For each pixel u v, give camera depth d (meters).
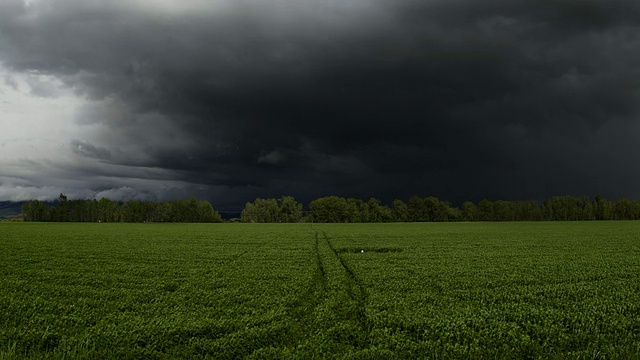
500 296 19.42
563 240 52.56
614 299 18.84
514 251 39.84
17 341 13.16
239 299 18.77
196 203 169.12
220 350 12.55
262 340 13.34
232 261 32.62
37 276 25.38
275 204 185.00
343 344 13.28
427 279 23.94
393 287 21.52
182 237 60.19
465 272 26.55
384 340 13.21
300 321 15.79
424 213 177.50
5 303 17.81
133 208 169.75
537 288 21.28
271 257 35.31
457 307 17.34
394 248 43.69
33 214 164.00
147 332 13.81
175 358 12.18
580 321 15.20
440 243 49.44
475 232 71.19
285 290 20.86
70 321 15.30
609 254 37.09
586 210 166.12
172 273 26.55
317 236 63.19
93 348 12.59
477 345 12.78
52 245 46.25
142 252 39.31
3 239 54.25
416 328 14.38
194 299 18.94
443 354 11.99
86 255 36.69
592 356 11.96
